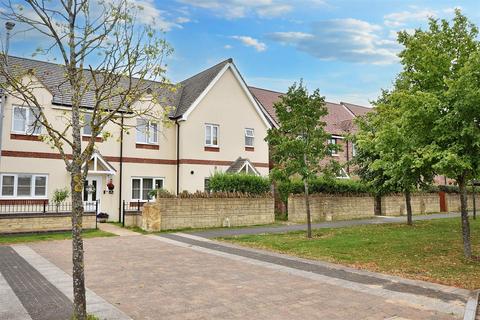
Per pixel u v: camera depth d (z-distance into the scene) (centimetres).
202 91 2450
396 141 1101
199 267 991
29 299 696
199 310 641
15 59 2030
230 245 1364
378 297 724
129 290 764
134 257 1127
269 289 776
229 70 2598
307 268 986
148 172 2316
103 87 600
